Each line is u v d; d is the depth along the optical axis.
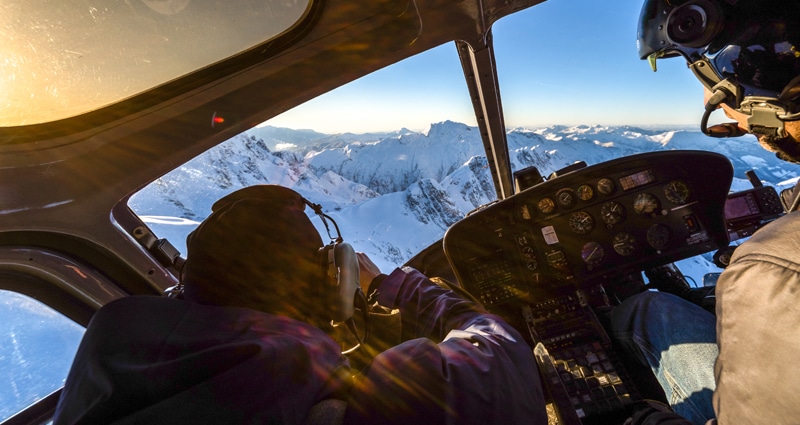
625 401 1.00
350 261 0.52
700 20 0.55
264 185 0.51
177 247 1.40
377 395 0.38
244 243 0.43
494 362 0.44
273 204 0.47
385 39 0.99
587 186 1.45
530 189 1.46
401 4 0.90
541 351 1.04
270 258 0.43
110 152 1.04
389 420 0.36
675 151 1.37
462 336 0.49
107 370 0.33
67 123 0.96
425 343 0.43
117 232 1.26
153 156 1.08
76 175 1.05
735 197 1.59
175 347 0.35
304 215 0.50
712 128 0.75
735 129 0.75
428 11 1.05
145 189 1.41
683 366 0.90
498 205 1.47
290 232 0.45
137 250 1.33
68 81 0.90
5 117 0.90
